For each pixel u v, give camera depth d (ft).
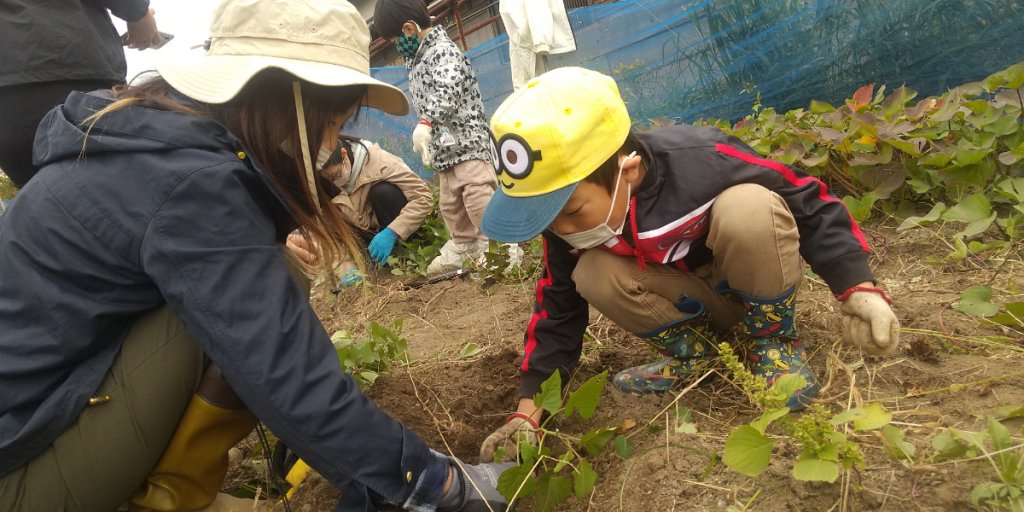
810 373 5.35
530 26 18.38
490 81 23.49
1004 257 7.16
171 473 4.88
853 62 13.85
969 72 12.57
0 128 7.61
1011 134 8.69
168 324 4.55
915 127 9.00
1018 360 5.25
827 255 4.97
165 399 4.55
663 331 5.60
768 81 14.97
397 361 7.81
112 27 8.30
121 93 4.54
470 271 11.94
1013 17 11.92
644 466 4.86
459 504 4.67
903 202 9.13
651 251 5.27
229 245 4.10
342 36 4.45
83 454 4.42
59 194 4.20
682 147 5.17
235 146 4.29
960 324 6.07
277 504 5.53
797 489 4.15
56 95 7.59
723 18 15.58
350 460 4.28
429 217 14.47
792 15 14.51
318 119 4.47
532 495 5.09
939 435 4.40
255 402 4.10
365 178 13.01
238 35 4.32
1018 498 3.61
